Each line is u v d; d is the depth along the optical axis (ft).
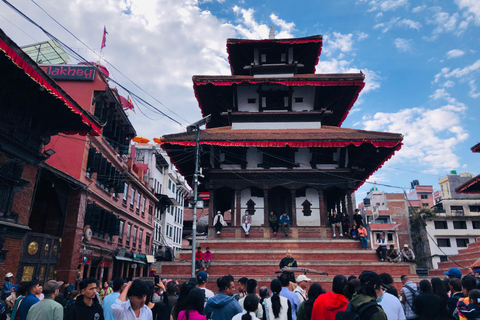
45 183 76.74
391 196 216.13
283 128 84.12
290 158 80.59
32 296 26.32
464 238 191.31
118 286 22.47
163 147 76.74
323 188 79.10
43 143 60.80
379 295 21.59
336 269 63.41
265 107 85.71
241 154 79.71
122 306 17.42
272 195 82.89
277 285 22.58
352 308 15.97
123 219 125.18
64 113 59.47
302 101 86.74
